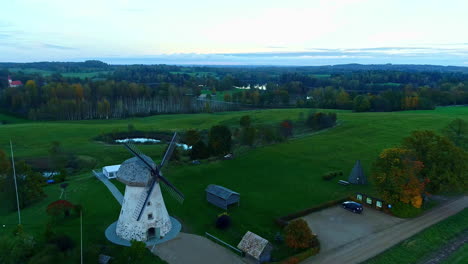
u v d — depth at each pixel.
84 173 73.75
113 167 67.81
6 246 35.97
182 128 124.88
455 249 41.06
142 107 188.00
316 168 71.88
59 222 47.00
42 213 50.78
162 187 60.31
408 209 49.31
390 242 42.22
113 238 42.12
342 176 67.31
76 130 115.75
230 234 44.31
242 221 47.97
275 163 74.94
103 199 55.22
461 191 51.62
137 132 118.25
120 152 90.75
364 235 44.12
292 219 48.94
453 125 75.81
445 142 53.84
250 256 38.78
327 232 44.97
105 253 38.56
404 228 46.09
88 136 109.31
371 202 53.56
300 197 57.03
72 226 45.66
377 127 105.12
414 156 53.25
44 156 86.12
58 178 67.25
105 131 115.44
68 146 94.75
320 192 59.28
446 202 55.47
